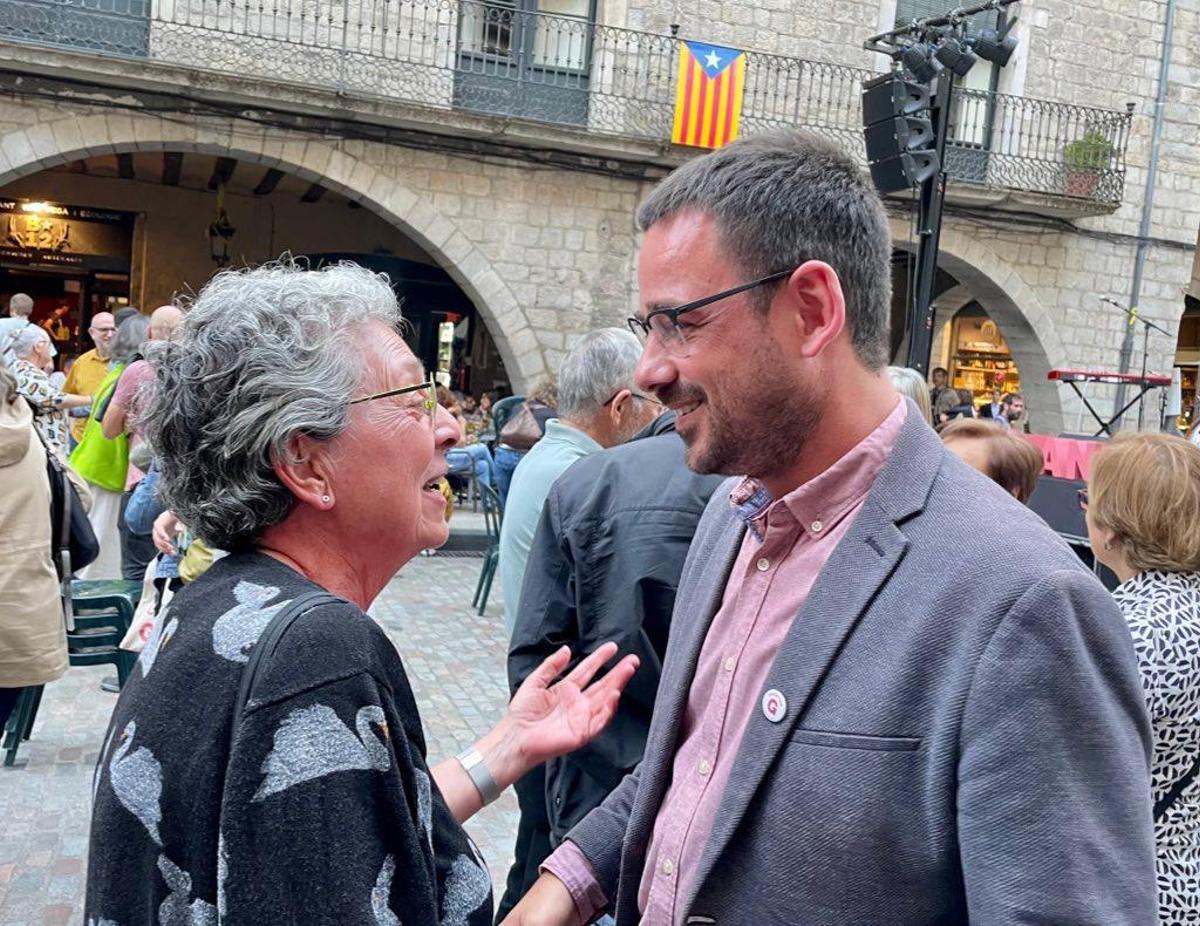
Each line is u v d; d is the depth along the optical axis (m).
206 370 1.16
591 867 1.50
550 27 11.23
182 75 9.67
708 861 1.14
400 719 1.08
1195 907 1.79
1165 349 13.76
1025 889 0.95
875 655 1.08
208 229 14.12
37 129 9.64
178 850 1.00
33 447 3.43
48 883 3.38
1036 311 13.20
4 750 4.40
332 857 0.97
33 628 3.36
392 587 7.89
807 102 11.84
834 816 1.06
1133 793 0.99
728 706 1.26
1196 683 1.84
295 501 1.20
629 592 2.14
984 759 0.98
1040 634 1.00
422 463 1.26
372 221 15.22
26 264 13.64
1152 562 1.95
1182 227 13.66
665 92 11.39
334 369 1.18
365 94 10.16
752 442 1.19
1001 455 2.96
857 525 1.15
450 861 1.15
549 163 11.25
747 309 1.15
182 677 1.05
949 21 7.01
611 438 2.94
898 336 16.22
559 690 1.60
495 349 14.54
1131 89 13.22
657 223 1.21
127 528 5.28
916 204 7.84
